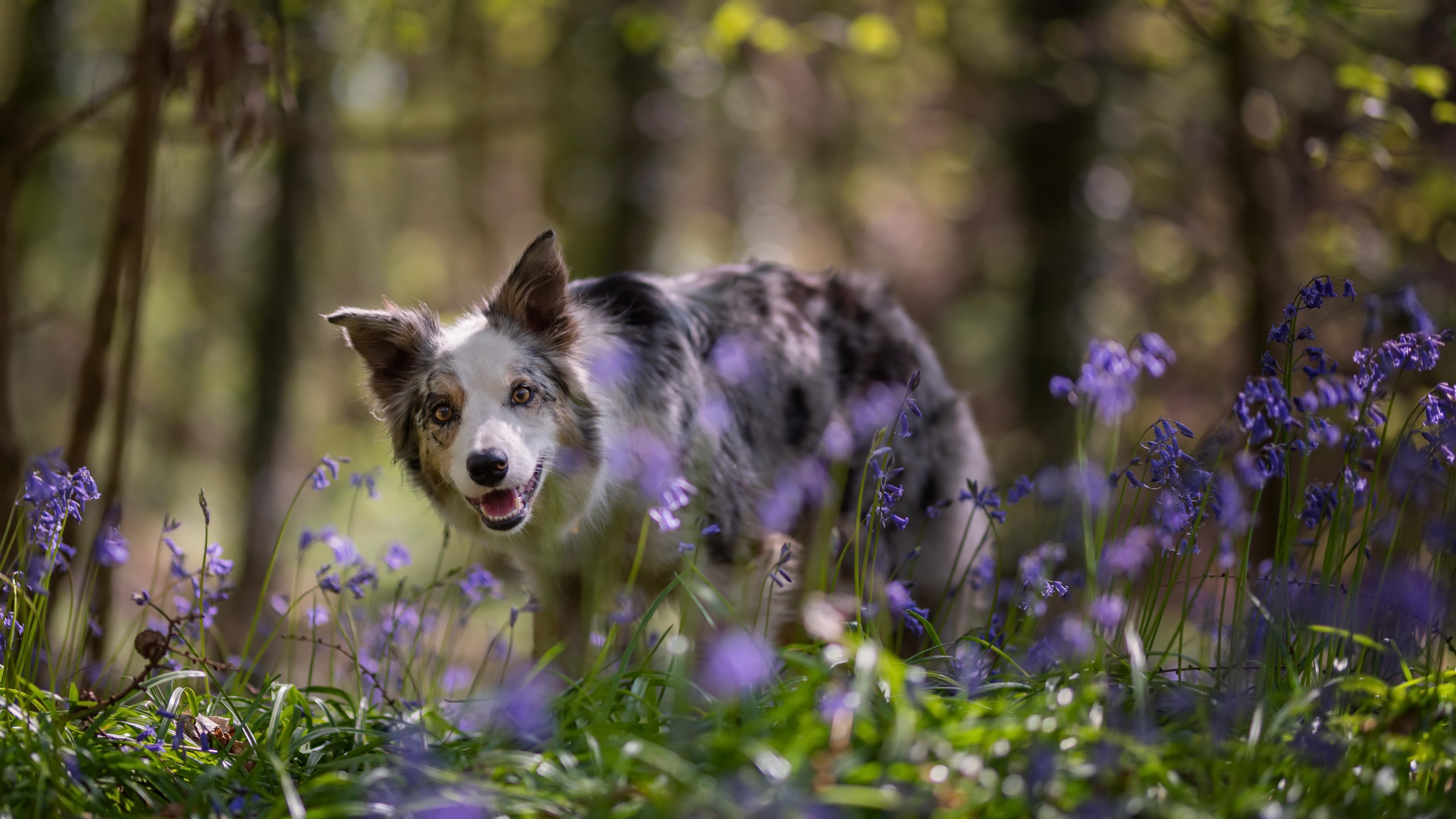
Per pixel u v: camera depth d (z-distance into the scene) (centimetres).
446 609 749
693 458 597
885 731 357
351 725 460
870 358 686
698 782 324
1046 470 533
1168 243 1570
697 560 575
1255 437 396
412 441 571
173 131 947
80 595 562
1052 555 510
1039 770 306
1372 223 1216
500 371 543
